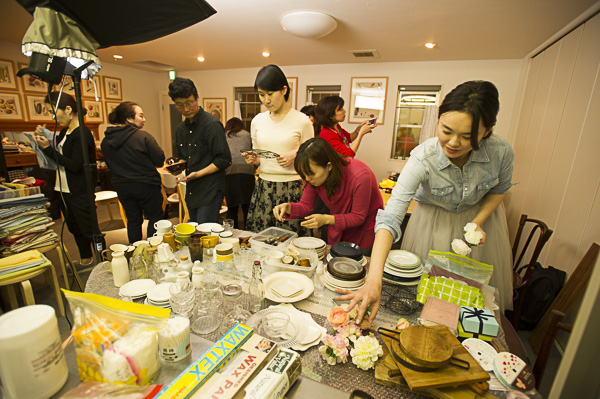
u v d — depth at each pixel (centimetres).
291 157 194
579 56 224
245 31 320
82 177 230
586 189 183
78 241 256
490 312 87
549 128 259
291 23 270
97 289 106
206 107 586
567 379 38
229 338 70
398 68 444
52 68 114
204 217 222
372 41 340
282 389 62
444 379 64
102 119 538
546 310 194
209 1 245
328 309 97
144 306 67
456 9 241
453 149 99
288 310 93
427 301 92
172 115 634
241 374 61
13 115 418
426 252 146
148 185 245
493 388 67
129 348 60
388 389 68
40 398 56
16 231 172
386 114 465
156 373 66
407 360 67
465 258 110
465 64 411
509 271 153
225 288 101
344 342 74
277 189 205
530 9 231
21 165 403
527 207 281
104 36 135
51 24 108
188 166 226
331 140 250
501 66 395
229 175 328
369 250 162
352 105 479
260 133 204
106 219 405
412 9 245
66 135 226
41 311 58
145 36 140
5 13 290
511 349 87
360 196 145
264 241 141
